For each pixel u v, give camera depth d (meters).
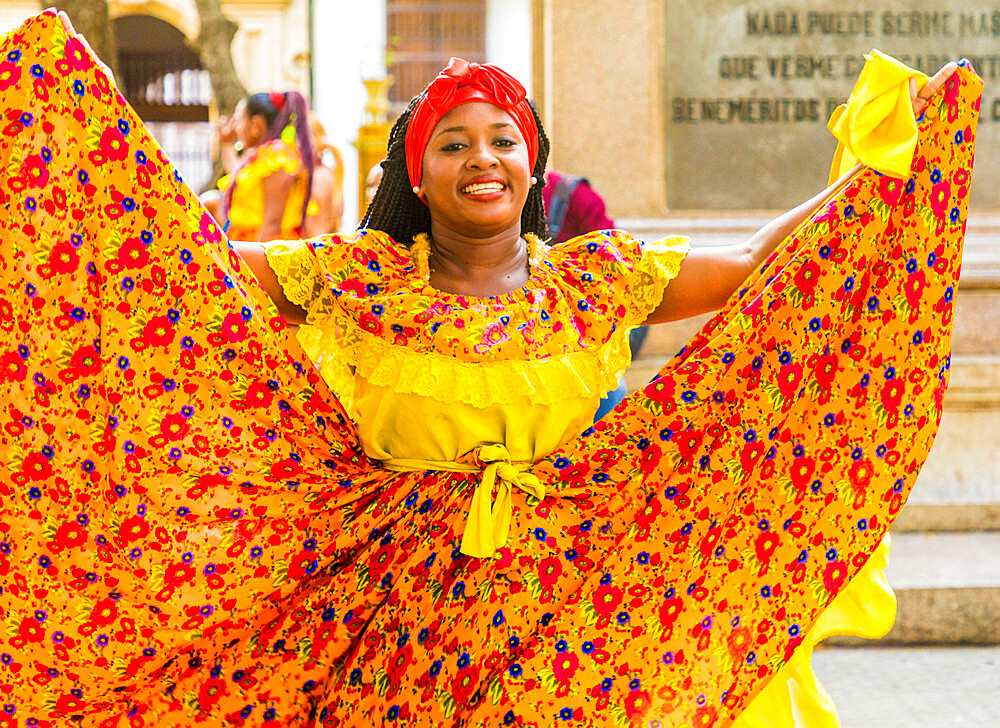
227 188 6.23
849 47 6.96
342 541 2.59
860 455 2.59
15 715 2.54
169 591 2.51
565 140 6.87
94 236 2.42
